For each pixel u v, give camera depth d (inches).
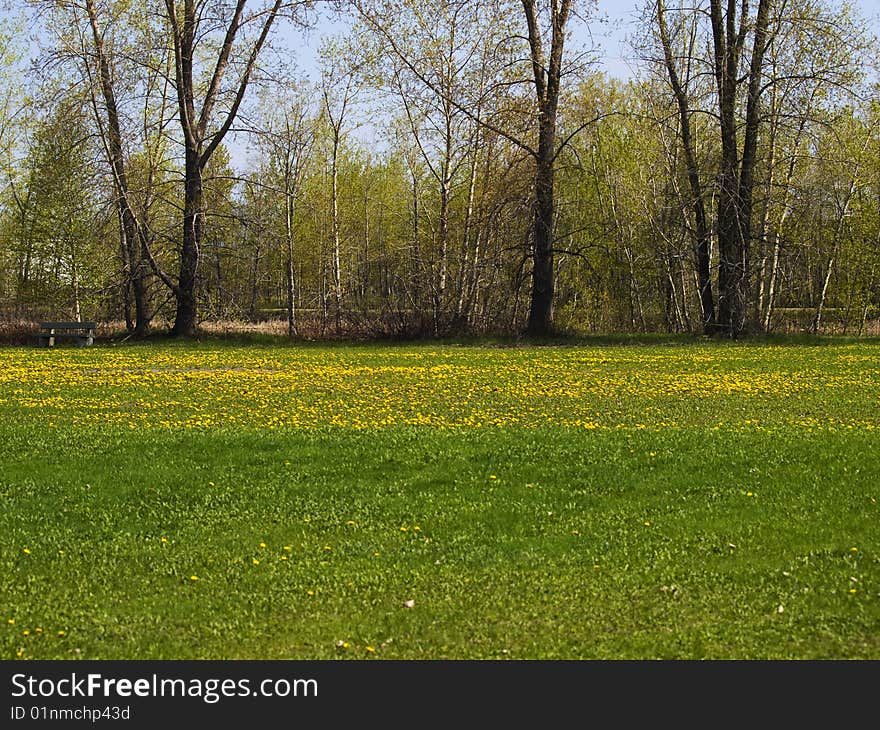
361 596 323.3
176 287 1542.8
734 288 1470.2
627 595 321.1
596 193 1968.5
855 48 1380.4
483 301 1594.5
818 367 986.1
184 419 660.7
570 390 812.0
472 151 1535.4
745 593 320.2
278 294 2878.9
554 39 1429.6
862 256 1600.6
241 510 423.5
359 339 1488.7
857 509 409.7
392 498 439.2
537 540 379.2
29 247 1680.6
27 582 339.3
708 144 1731.1
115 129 1465.3
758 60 1412.4
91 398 780.0
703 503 425.1
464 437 566.3
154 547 375.2
